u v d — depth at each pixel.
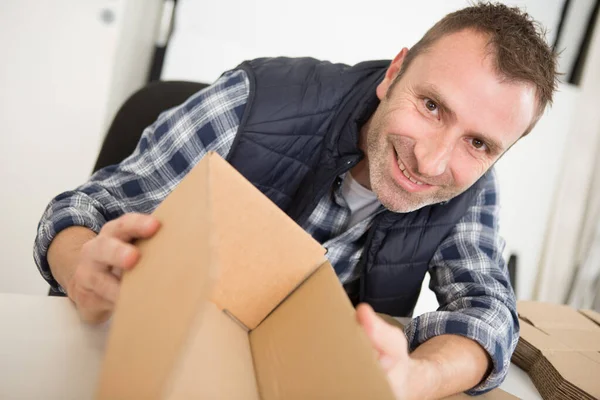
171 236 0.44
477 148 0.81
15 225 1.50
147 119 1.13
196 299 0.32
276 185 0.98
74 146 1.47
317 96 0.94
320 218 1.01
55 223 0.75
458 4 2.21
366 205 1.01
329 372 0.42
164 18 2.00
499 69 0.75
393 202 0.88
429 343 0.77
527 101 0.77
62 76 1.42
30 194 1.49
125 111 1.12
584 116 2.35
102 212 0.84
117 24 1.41
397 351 0.48
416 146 0.81
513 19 0.78
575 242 2.40
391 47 2.20
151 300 0.38
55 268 0.70
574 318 1.14
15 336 0.54
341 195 0.98
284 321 0.55
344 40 2.15
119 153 1.10
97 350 0.56
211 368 0.51
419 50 0.84
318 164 0.96
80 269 0.56
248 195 0.54
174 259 0.40
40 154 1.46
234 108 0.93
